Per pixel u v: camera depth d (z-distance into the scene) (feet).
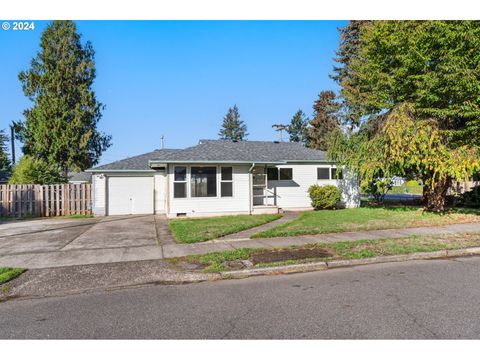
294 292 16.10
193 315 13.42
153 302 15.07
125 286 17.58
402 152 39.27
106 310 14.16
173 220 44.11
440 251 23.63
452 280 17.54
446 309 13.44
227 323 12.55
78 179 112.47
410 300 14.57
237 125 229.45
